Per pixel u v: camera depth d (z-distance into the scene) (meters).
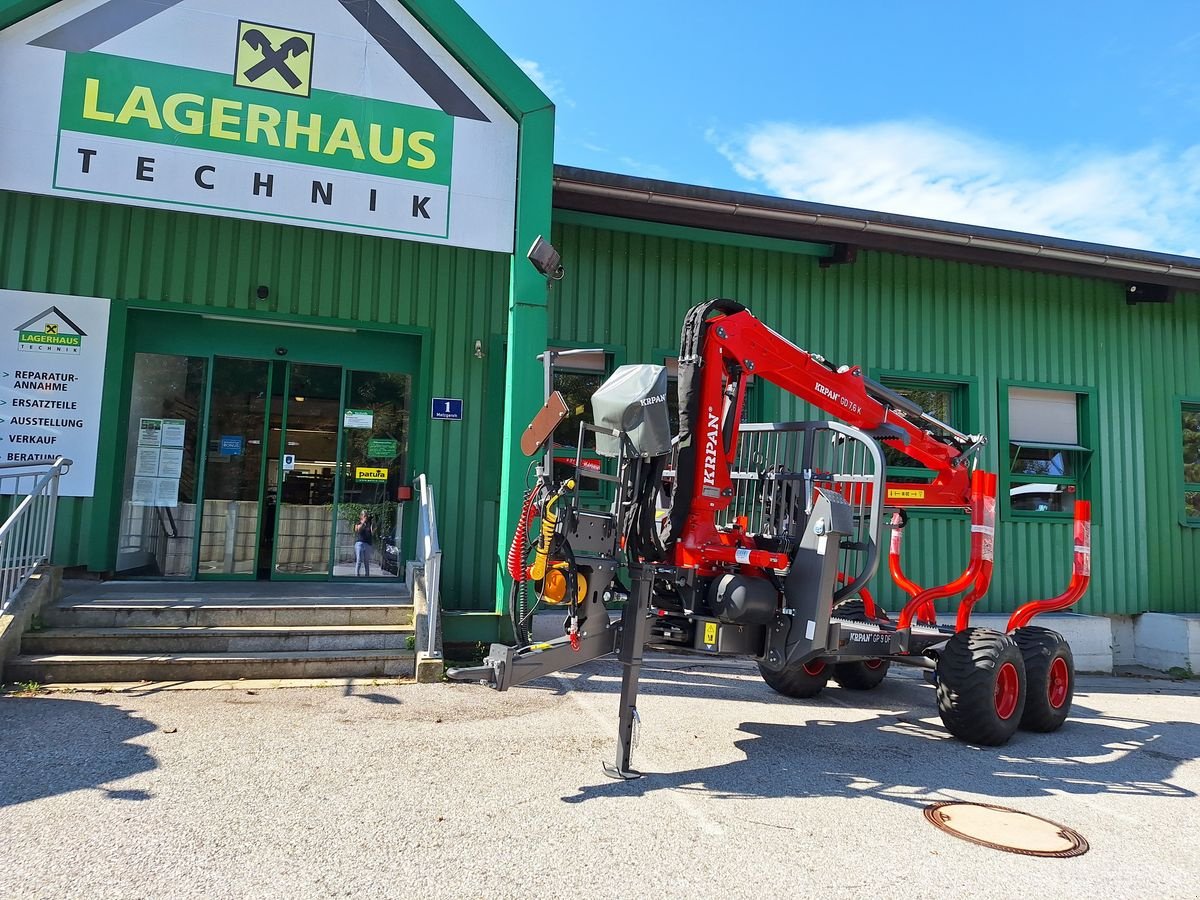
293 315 8.73
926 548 10.52
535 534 7.37
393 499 9.11
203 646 6.52
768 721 6.15
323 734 5.08
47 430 8.05
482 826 3.76
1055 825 4.19
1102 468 11.52
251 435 8.87
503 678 4.32
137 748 4.66
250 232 8.73
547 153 7.75
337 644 6.79
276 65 7.29
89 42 6.94
